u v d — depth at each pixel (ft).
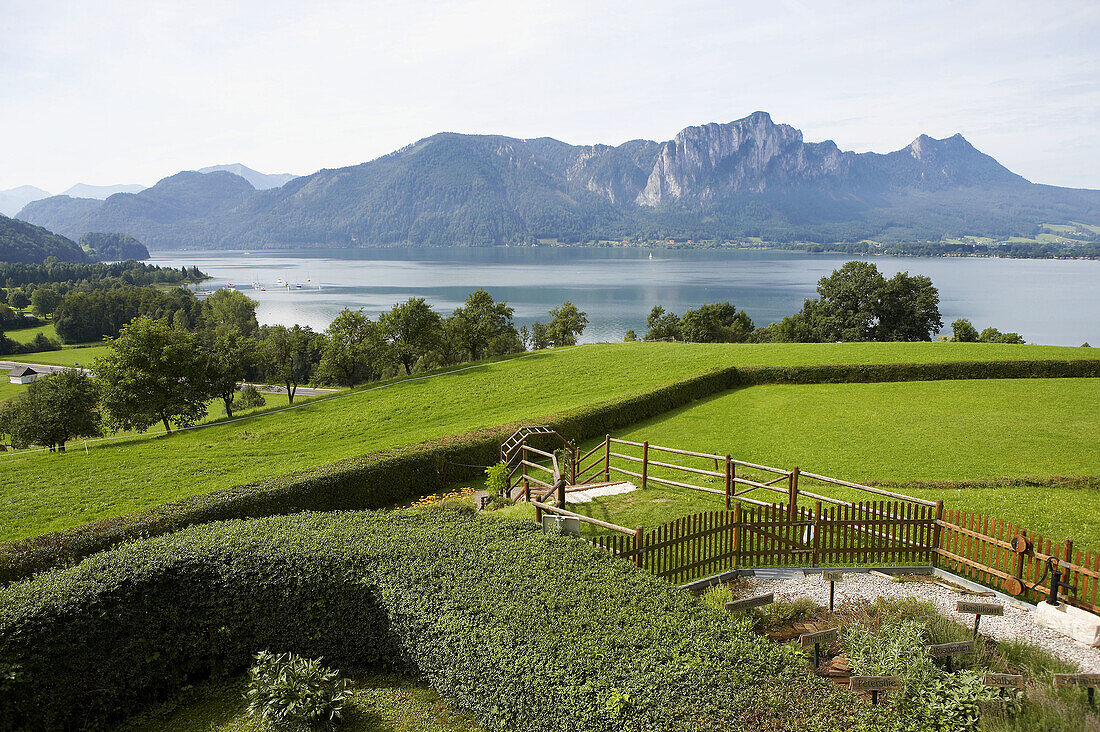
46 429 171.53
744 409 116.88
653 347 191.83
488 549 38.42
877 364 133.28
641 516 60.44
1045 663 33.47
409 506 74.18
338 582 36.24
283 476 67.31
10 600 32.07
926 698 27.14
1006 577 42.70
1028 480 69.56
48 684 31.45
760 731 23.13
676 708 24.04
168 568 35.83
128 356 163.22
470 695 29.91
